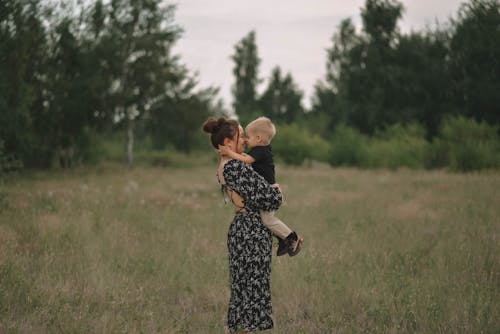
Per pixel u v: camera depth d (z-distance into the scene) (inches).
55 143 989.8
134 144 1592.0
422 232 297.1
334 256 234.7
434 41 1247.5
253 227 131.8
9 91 671.1
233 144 135.6
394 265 225.3
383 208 399.5
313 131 1828.2
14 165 554.6
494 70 1107.3
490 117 1079.0
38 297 167.2
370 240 274.4
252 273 131.6
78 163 1043.9
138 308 171.2
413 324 156.7
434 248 254.5
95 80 987.9
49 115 936.3
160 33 1125.7
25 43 690.2
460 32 1171.3
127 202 421.1
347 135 1104.8
